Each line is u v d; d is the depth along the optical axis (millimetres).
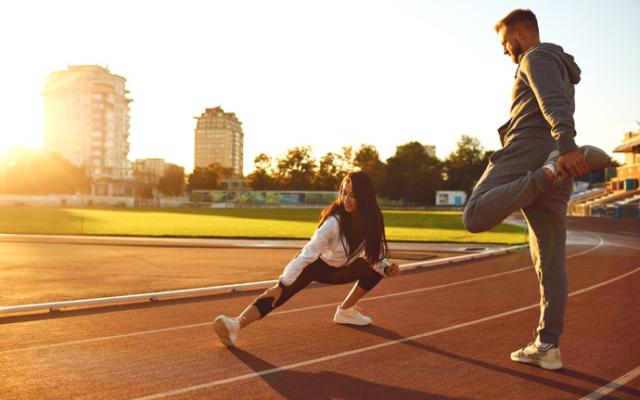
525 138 3430
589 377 3486
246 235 20000
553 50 3271
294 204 102625
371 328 5047
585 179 92875
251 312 4258
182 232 22109
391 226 29031
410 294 7211
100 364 3781
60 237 18641
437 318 5539
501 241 18016
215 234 20922
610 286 7914
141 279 8680
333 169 116750
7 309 5543
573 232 24328
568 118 3012
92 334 4754
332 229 4336
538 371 3629
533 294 7207
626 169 64250
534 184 3145
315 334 4777
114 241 16891
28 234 20469
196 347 4293
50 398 3057
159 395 3127
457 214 55500
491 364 3816
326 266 4449
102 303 6184
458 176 111562
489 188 3434
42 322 5266
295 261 4328
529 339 4602
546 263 3615
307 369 3689
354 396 3125
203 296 6945
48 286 7840
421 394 3166
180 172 147000
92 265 10648
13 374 3525
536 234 3619
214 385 3322
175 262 11305
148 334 4766
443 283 8305
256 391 3211
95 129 157250
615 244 17266
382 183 108250
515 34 3520
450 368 3709
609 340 4504
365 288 4984
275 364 3805
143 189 139250
